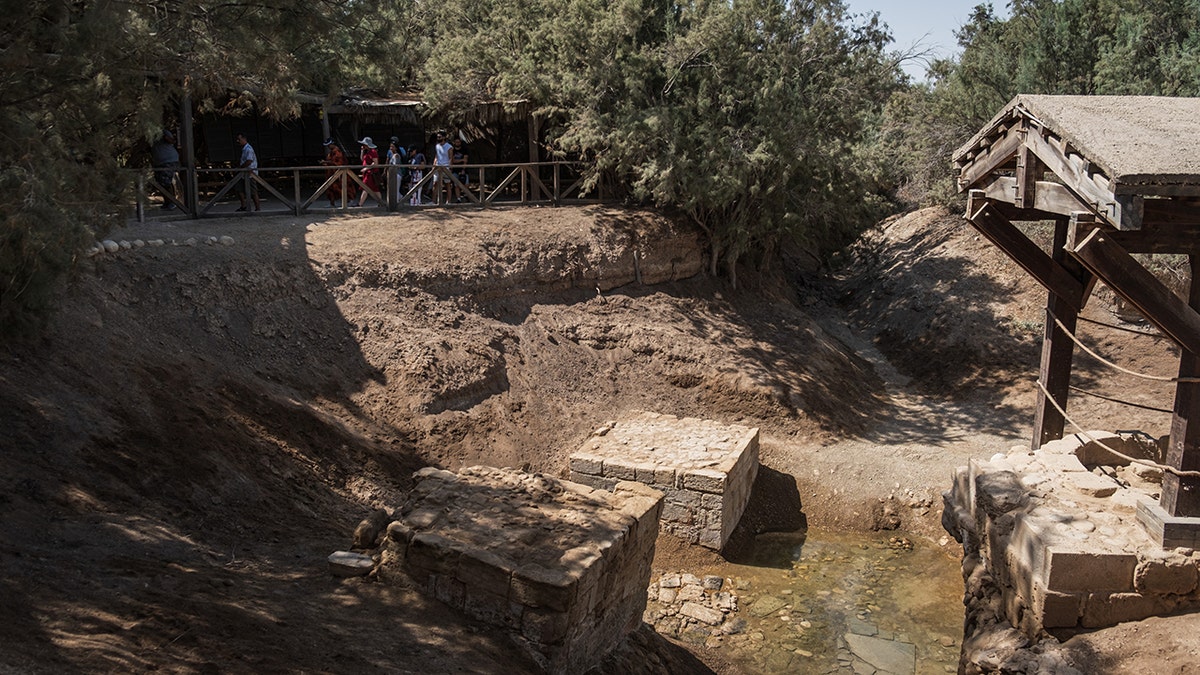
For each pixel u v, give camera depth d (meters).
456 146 24.34
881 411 20.61
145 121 9.45
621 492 9.77
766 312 23.08
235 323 14.67
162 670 5.79
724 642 12.02
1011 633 9.04
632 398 18.69
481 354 17.02
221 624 6.66
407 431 14.94
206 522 9.42
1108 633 8.23
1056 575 8.39
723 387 19.06
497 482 9.69
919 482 16.66
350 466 12.88
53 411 9.72
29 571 6.78
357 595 8.06
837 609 13.08
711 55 21.06
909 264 28.83
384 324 16.48
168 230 16.95
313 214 20.53
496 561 7.85
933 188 29.41
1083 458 11.15
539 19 22.53
